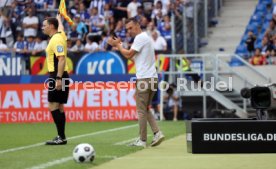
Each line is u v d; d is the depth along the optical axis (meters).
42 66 56.50
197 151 26.11
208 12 69.88
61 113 32.34
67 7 66.69
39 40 63.38
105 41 61.28
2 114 55.31
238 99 55.47
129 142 33.88
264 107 26.44
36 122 54.66
